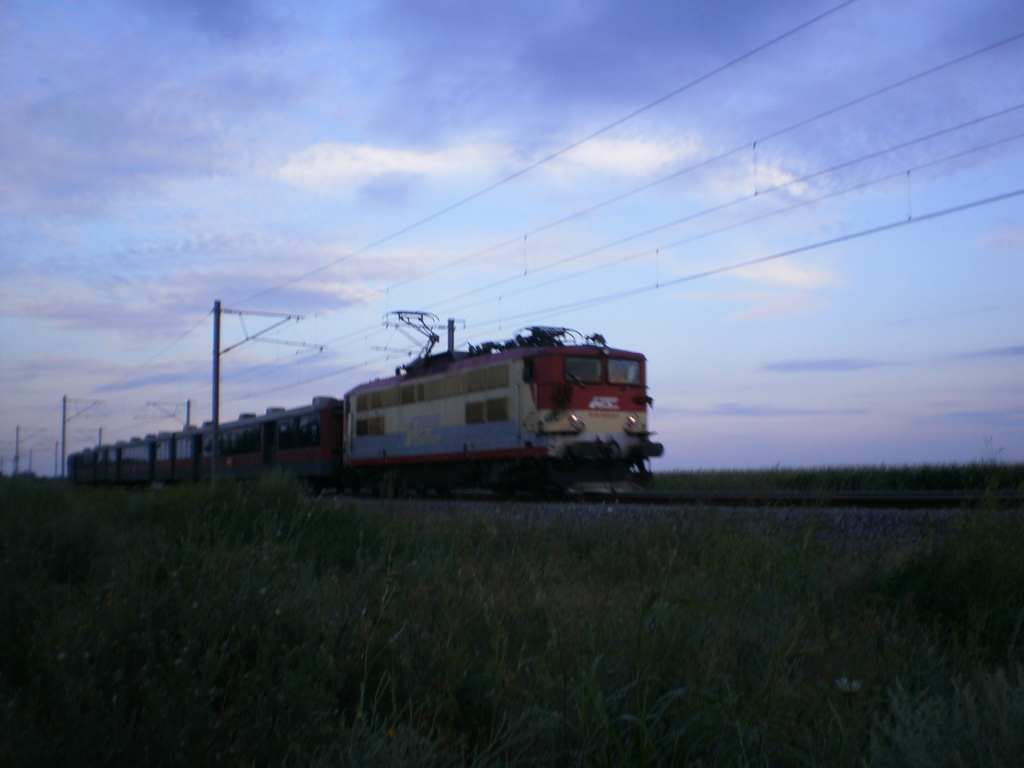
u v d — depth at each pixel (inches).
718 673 195.6
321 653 194.4
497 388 805.9
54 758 142.9
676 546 365.4
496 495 858.1
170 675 176.2
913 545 353.4
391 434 999.6
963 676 216.4
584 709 167.5
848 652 216.2
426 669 205.3
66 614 227.9
